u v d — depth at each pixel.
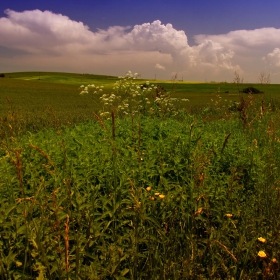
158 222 3.05
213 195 3.66
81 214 2.73
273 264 2.66
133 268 2.56
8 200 3.07
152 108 11.34
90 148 4.77
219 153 4.88
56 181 3.29
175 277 2.43
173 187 3.91
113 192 3.14
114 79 129.62
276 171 4.87
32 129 11.04
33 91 55.81
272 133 6.61
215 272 2.68
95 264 2.38
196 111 16.61
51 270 2.18
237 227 3.27
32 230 2.37
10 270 2.22
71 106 29.97
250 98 10.20
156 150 4.76
